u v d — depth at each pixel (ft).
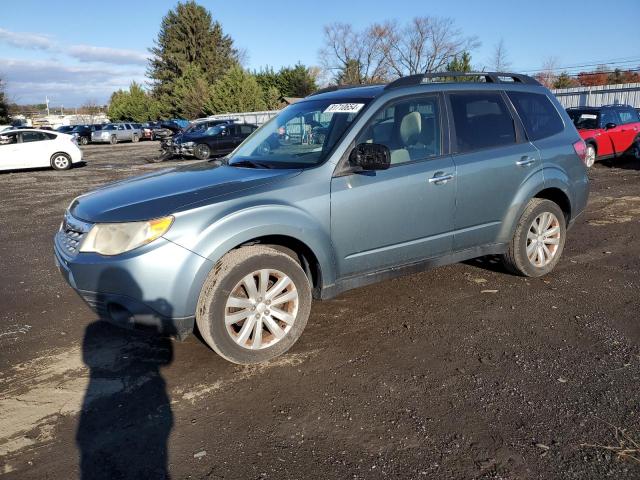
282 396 10.25
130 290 10.15
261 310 11.26
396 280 16.78
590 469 8.02
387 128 13.10
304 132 13.66
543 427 9.05
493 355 11.69
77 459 8.55
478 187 14.28
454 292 15.66
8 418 9.72
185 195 10.97
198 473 8.17
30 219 29.96
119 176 52.44
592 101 88.33
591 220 25.26
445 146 13.96
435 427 9.14
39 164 59.11
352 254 12.50
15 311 15.14
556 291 15.57
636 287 15.76
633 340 12.23
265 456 8.52
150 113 217.36
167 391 10.55
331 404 9.93
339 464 8.28
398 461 8.31
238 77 168.25
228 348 10.96
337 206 12.00
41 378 11.17
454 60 154.61
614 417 9.29
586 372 10.85
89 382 10.96
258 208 10.94
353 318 13.92
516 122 15.56
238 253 10.90
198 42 209.97
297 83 196.75
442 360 11.53
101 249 10.40
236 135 71.87
